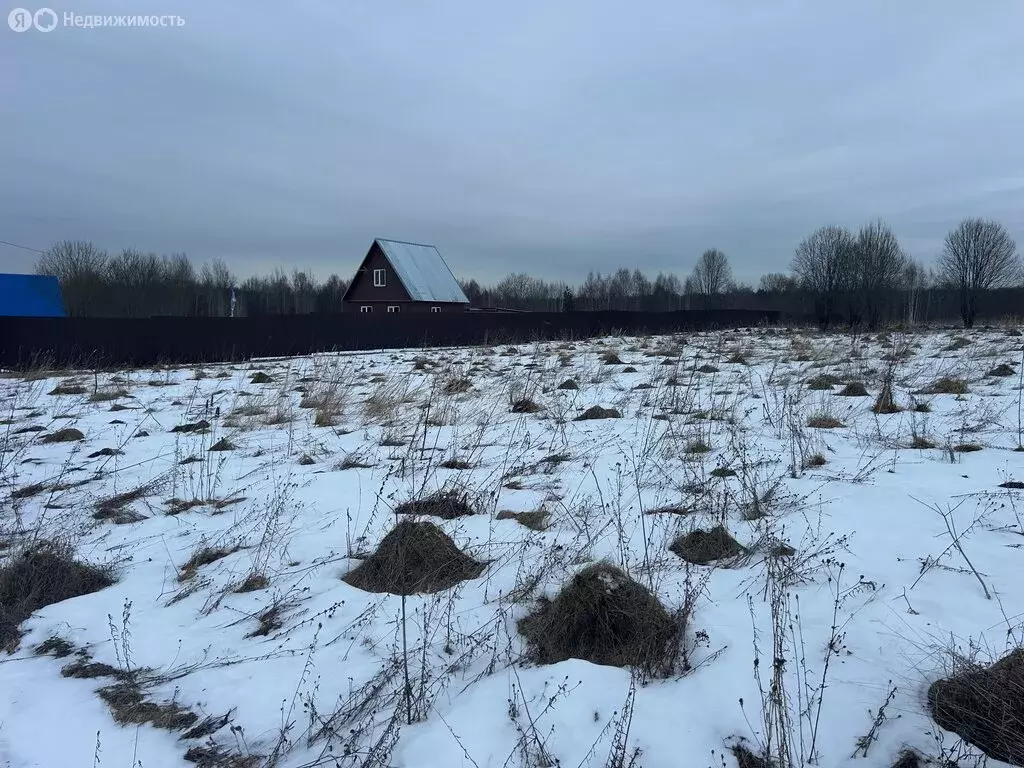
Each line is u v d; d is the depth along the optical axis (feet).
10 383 50.31
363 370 55.72
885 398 30.22
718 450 24.31
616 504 18.80
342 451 26.71
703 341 77.66
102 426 33.37
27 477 24.47
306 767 9.39
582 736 9.52
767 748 8.74
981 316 114.62
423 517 17.80
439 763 9.22
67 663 12.41
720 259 205.57
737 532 16.55
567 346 77.97
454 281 140.67
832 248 113.91
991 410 27.99
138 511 20.33
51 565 15.60
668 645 11.39
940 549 14.76
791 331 100.01
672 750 9.15
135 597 14.88
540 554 15.57
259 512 19.52
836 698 10.00
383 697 10.76
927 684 10.19
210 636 13.05
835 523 16.62
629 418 30.81
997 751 8.73
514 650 12.01
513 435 27.61
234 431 31.14
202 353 73.51
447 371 44.42
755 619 12.35
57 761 9.77
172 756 9.79
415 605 13.73
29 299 94.89
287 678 11.49
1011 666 9.61
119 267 175.01
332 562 16.03
